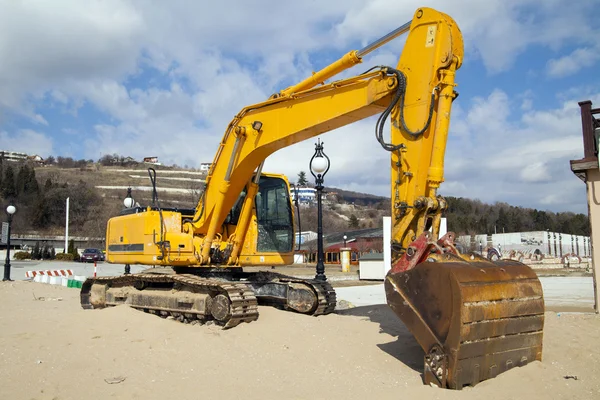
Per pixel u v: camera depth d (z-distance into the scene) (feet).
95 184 341.00
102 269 115.44
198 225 34.09
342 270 127.54
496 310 19.66
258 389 19.57
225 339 26.18
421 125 23.15
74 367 22.20
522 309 20.74
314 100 28.02
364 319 32.37
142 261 35.12
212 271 34.68
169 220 34.53
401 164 23.49
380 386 19.71
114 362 22.90
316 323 29.30
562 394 18.30
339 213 446.60
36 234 236.22
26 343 26.08
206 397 18.76
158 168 457.68
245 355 23.79
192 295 31.22
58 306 45.37
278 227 36.63
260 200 36.09
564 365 21.77
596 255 36.32
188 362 22.89
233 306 28.22
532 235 216.33
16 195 264.93
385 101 24.90
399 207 23.07
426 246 21.36
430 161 22.75
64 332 28.40
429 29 23.63
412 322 20.22
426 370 19.49
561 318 32.78
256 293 35.40
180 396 18.89
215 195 33.24
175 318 33.04
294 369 21.93
